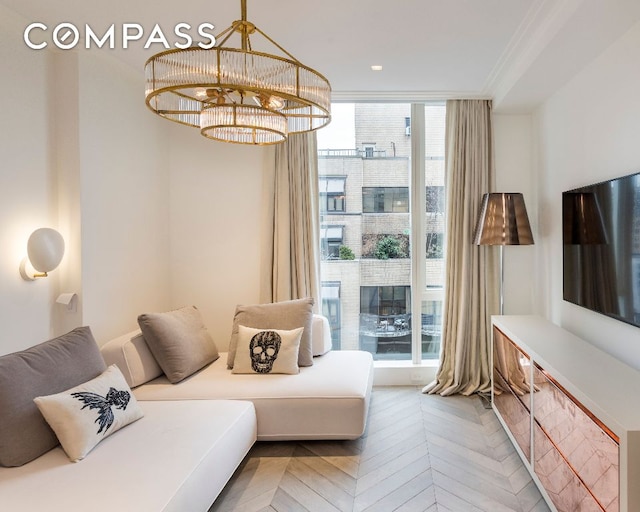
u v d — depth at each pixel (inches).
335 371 114.2
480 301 138.5
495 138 140.5
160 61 62.5
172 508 59.7
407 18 89.8
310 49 105.2
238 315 123.9
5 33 87.7
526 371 90.5
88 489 61.3
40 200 97.7
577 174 106.6
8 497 59.3
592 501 60.7
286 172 140.6
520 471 92.3
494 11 86.7
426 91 134.2
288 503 82.1
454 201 138.8
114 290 116.0
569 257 106.3
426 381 145.4
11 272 90.1
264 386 104.0
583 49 92.7
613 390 65.2
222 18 90.6
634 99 82.6
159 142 139.3
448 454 99.4
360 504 81.6
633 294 78.8
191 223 146.4
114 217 116.0
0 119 87.0
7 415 67.4
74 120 102.1
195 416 86.6
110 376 83.2
